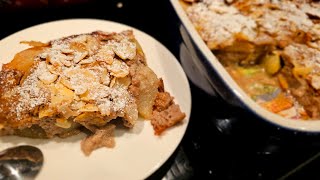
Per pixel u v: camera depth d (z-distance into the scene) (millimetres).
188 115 172
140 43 195
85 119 156
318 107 185
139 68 174
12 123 151
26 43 180
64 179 151
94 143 158
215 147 179
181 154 175
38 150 156
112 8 222
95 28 198
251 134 167
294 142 157
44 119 153
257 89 201
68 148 159
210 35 201
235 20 207
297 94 193
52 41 175
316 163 183
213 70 161
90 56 168
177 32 189
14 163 151
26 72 161
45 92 154
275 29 205
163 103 170
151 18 221
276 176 173
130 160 157
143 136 165
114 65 166
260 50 209
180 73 186
